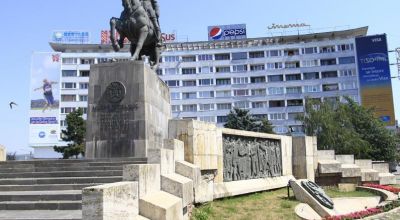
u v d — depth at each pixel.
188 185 11.16
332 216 14.33
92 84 16.34
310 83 84.94
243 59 86.94
